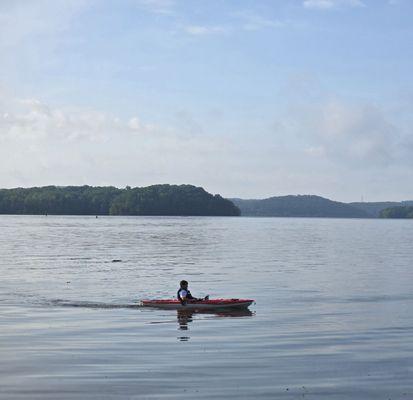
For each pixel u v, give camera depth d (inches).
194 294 1163.3
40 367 579.5
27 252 2279.8
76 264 1780.3
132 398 490.6
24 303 1020.5
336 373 563.8
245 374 559.2
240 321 854.5
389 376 554.9
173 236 3688.5
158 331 773.3
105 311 944.9
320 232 5022.1
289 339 719.7
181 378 545.3
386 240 3700.8
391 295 1143.0
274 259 2047.2
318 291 1204.5
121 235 3713.1
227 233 4355.3
